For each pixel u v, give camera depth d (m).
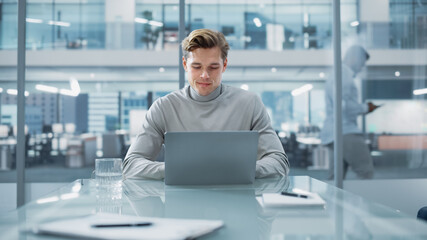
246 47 3.05
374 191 2.94
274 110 3.06
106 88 3.13
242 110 1.88
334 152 2.96
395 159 2.94
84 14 3.10
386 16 2.96
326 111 3.03
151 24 3.12
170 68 3.14
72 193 1.21
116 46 3.13
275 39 3.05
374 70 2.96
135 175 1.53
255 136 1.34
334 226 0.79
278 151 1.68
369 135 2.95
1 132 2.87
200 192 1.21
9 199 2.87
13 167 2.88
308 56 3.05
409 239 0.69
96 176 1.32
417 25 2.96
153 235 0.67
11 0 2.91
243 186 1.33
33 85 2.97
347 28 2.97
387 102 2.95
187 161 1.33
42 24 3.01
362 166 2.94
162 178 1.50
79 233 0.68
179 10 2.94
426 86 2.96
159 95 3.15
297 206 0.98
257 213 0.92
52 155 2.99
